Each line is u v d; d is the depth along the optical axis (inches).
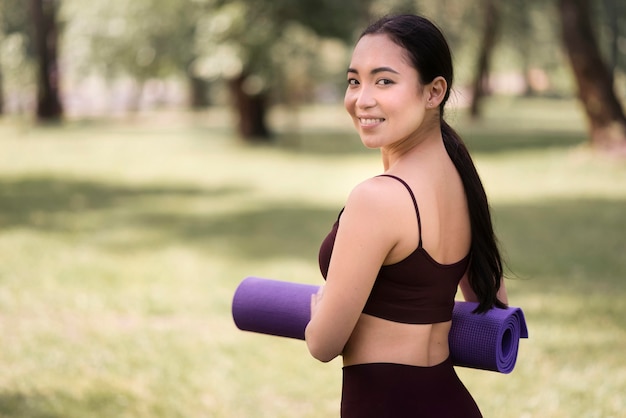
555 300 263.1
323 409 178.1
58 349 212.1
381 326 76.2
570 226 407.5
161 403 175.9
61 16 1250.6
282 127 1212.5
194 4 866.8
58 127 1217.4
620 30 942.4
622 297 265.6
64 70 1414.9
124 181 638.5
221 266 333.7
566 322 235.9
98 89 2092.8
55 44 1302.9
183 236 404.5
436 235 75.6
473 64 1312.7
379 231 72.2
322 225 439.8
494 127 1139.3
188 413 171.3
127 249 368.8
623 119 632.4
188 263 339.3
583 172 589.0
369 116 74.8
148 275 313.6
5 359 201.3
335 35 838.5
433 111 78.2
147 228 427.5
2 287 282.2
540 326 232.1
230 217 467.8
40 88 1291.8
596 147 637.3
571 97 2097.7
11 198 529.0
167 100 2228.1
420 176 75.9
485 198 80.8
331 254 78.4
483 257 80.7
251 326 88.7
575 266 316.8
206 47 818.2
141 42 975.0
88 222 443.2
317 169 705.0
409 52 74.3
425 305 76.4
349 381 77.9
